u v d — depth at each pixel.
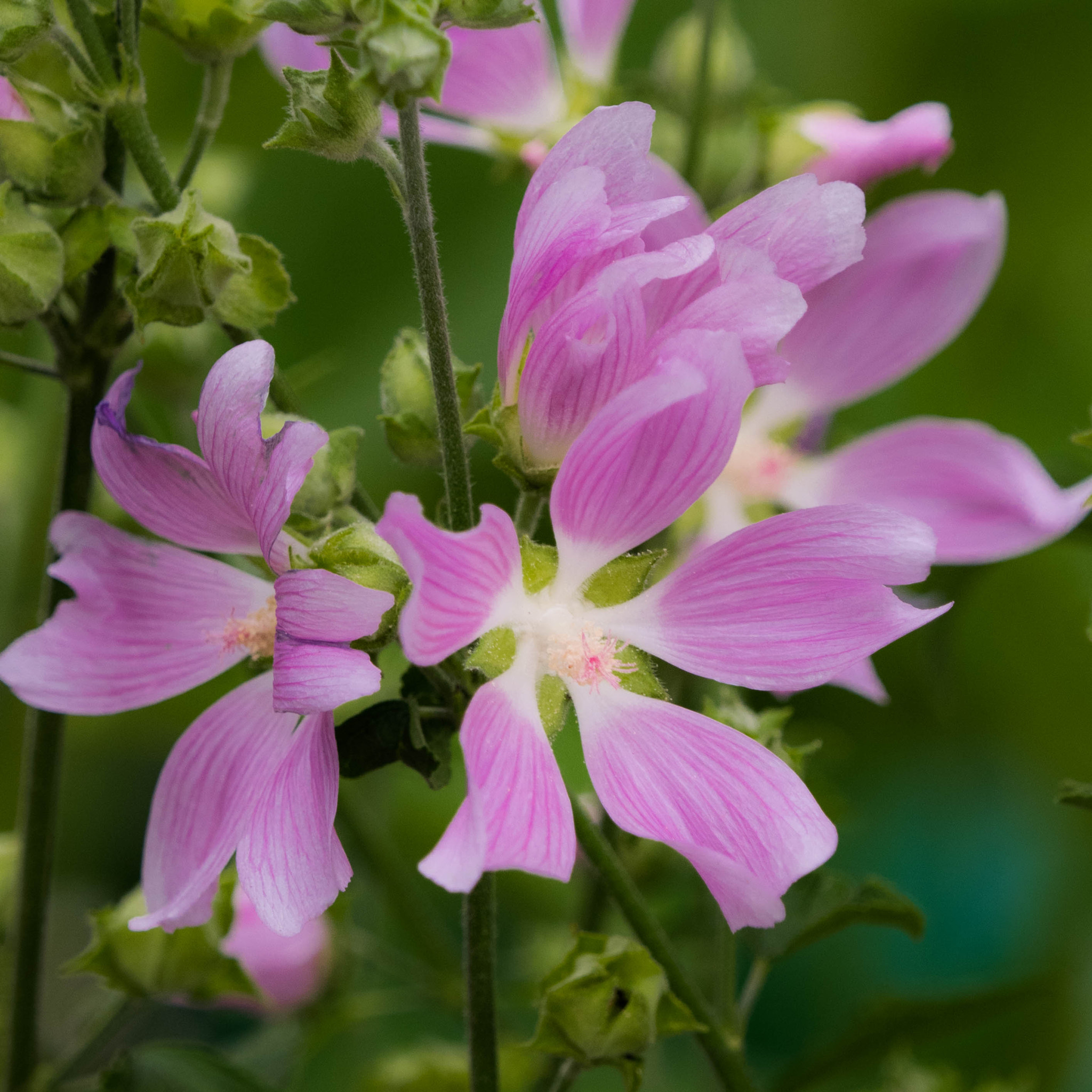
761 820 0.67
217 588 0.70
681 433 0.67
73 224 0.71
